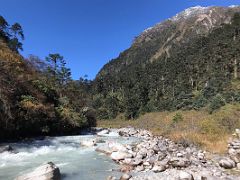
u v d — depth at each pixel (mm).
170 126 35562
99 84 95938
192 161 16828
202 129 26234
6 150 20031
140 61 158000
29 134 29953
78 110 46625
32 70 39031
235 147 18047
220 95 52406
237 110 38844
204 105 54844
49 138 30031
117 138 31766
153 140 26359
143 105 70188
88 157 19500
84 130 43938
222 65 70625
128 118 67562
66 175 14578
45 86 36750
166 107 63469
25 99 28297
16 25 55000
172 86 73875
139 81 88562
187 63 82062
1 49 33906
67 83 57562
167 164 16234
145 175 14406
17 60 33969
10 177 13781
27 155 19562
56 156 19688
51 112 33062
